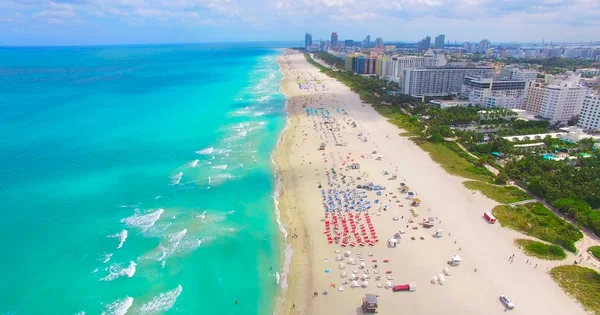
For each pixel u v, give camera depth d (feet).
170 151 513.04
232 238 319.88
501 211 354.33
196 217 349.82
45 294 250.98
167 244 308.19
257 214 358.64
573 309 240.94
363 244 305.53
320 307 244.63
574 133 564.71
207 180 425.28
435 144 546.26
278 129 630.74
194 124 651.25
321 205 370.32
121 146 524.52
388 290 256.73
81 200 369.50
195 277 273.95
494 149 517.14
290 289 262.06
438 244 305.73
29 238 305.94
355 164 462.19
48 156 477.36
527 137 570.46
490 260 286.46
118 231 322.14
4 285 255.70
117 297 252.01
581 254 293.02
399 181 421.18
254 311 244.83
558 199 361.92
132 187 402.11
